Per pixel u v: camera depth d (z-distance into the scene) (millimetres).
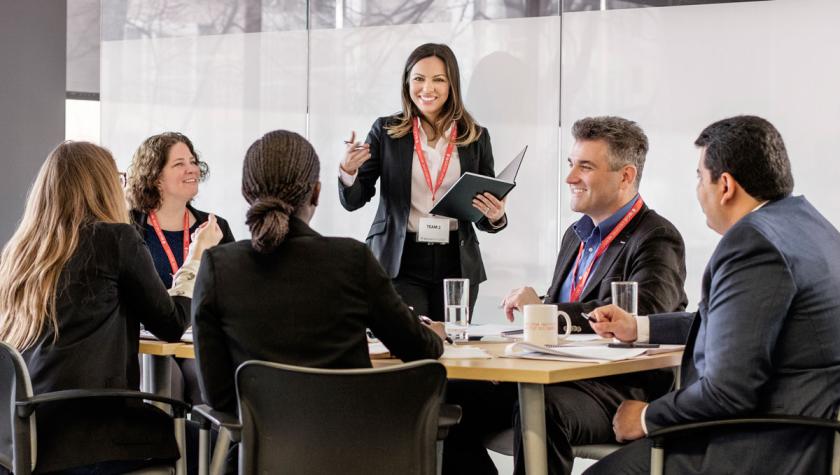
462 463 3104
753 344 1963
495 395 3107
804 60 5145
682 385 2240
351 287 2092
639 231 3086
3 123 4664
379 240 4457
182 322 2713
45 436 2338
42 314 2424
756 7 5238
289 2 6094
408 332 2139
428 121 4512
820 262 2039
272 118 6117
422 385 1983
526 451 2215
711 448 2035
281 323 2082
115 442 2391
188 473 2801
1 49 4656
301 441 2025
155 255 3906
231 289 2105
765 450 1986
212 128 6113
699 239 5324
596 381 2768
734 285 2016
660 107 5418
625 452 2209
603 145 3088
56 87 4820
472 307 4406
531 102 5637
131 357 2586
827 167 5102
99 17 6152
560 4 5594
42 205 2527
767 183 2160
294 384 1979
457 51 5785
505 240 5652
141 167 3957
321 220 6066
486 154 4582
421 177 4438
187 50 6117
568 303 3025
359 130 5988
